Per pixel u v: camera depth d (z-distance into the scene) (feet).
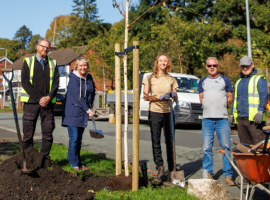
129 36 80.89
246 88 15.16
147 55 76.38
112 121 48.42
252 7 83.35
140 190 12.17
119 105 13.44
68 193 11.04
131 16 103.19
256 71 15.40
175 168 14.01
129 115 48.01
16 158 11.54
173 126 14.11
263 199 12.50
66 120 15.42
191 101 38.70
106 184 13.15
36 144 24.09
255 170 10.84
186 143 27.94
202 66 68.80
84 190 11.55
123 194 11.69
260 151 11.09
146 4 100.48
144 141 28.68
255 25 85.25
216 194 11.94
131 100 48.01
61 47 183.42
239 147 11.68
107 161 17.66
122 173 14.15
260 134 14.83
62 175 11.90
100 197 11.20
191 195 11.94
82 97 15.56
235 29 84.02
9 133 31.81
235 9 86.17
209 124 15.02
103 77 82.43
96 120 54.08
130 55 79.30
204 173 14.92
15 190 10.38
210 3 89.97
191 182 12.17
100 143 27.09
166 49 67.10
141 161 19.66
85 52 84.84
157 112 14.69
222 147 14.97
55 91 15.43
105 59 79.61
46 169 11.68
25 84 15.01
